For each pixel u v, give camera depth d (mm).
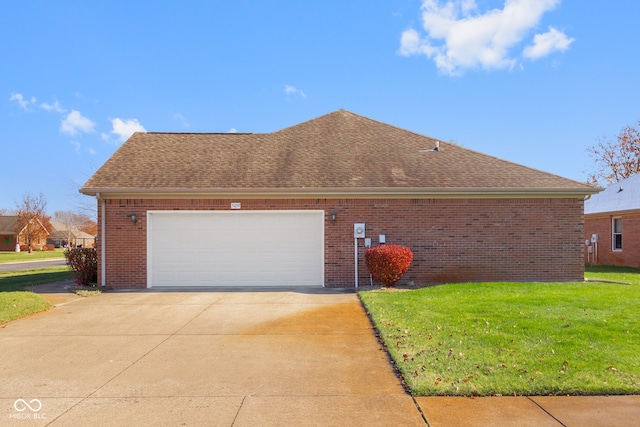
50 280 15938
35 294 11266
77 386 5441
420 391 5105
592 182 40656
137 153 15664
